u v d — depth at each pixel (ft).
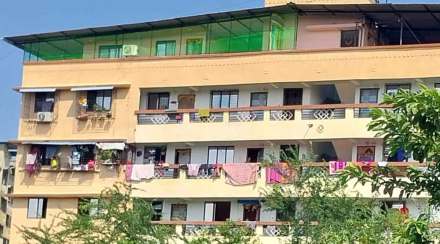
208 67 165.78
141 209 136.67
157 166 164.66
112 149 168.35
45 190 172.24
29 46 179.42
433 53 153.38
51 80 174.70
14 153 244.42
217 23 167.32
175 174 163.53
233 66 164.04
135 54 172.35
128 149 168.55
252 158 161.99
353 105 154.71
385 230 102.53
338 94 161.17
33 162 173.58
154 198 163.73
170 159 166.71
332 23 163.73
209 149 164.55
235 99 165.27
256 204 158.61
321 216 133.49
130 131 168.45
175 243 137.59
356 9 161.07
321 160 158.81
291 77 159.84
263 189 153.17
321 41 163.84
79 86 172.65
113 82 170.91
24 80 175.94
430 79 153.17
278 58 161.38
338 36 163.22
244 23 165.99
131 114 169.27
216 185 160.25
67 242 146.61
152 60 169.68
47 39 177.78
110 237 133.80
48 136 173.78
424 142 53.36
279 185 141.08
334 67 157.69
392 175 57.52
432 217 68.64
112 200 138.82
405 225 53.57
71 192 170.50
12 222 172.96
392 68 154.71
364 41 162.40
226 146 163.63
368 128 55.06
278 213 148.56
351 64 156.87
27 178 173.68
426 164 59.36
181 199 163.02
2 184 241.96
